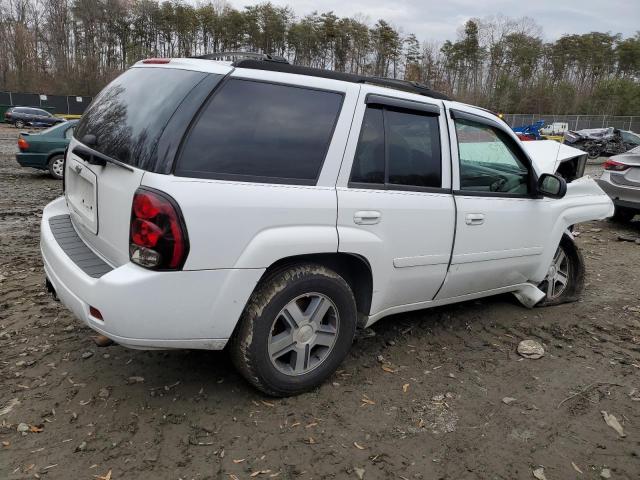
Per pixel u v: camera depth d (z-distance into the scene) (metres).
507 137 4.26
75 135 3.63
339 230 3.11
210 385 3.33
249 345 2.95
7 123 37.44
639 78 79.62
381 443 2.89
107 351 3.69
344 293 3.24
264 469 2.64
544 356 4.03
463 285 4.05
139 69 3.42
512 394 3.47
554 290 5.20
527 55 72.75
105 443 2.76
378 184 3.33
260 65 3.00
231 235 2.72
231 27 73.12
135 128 2.88
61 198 4.09
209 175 2.71
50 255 3.19
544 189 4.34
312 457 2.75
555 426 3.14
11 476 2.50
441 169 3.69
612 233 8.90
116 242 2.84
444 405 3.29
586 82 80.69
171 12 72.19
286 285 2.99
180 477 2.55
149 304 2.61
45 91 59.19
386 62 74.75
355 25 73.69
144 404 3.10
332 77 3.22
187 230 2.60
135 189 2.64
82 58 64.88
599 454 2.91
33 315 4.23
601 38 81.44
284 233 2.89
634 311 5.06
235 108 2.84
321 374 3.30
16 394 3.14
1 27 63.72
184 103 2.75
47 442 2.74
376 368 3.69
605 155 26.52
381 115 3.38
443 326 4.46
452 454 2.84
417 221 3.50
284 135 2.97
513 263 4.34
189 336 2.77
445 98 3.89
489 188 4.12
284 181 2.94
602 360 4.02
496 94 66.38
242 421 3.00
